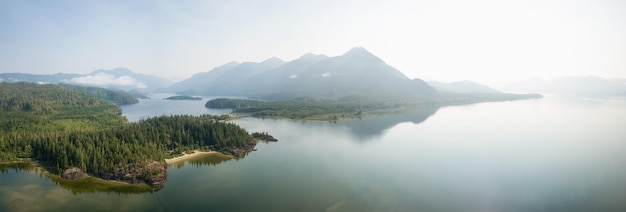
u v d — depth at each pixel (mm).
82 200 140625
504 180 166875
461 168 186875
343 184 160500
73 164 171000
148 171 165250
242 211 131875
